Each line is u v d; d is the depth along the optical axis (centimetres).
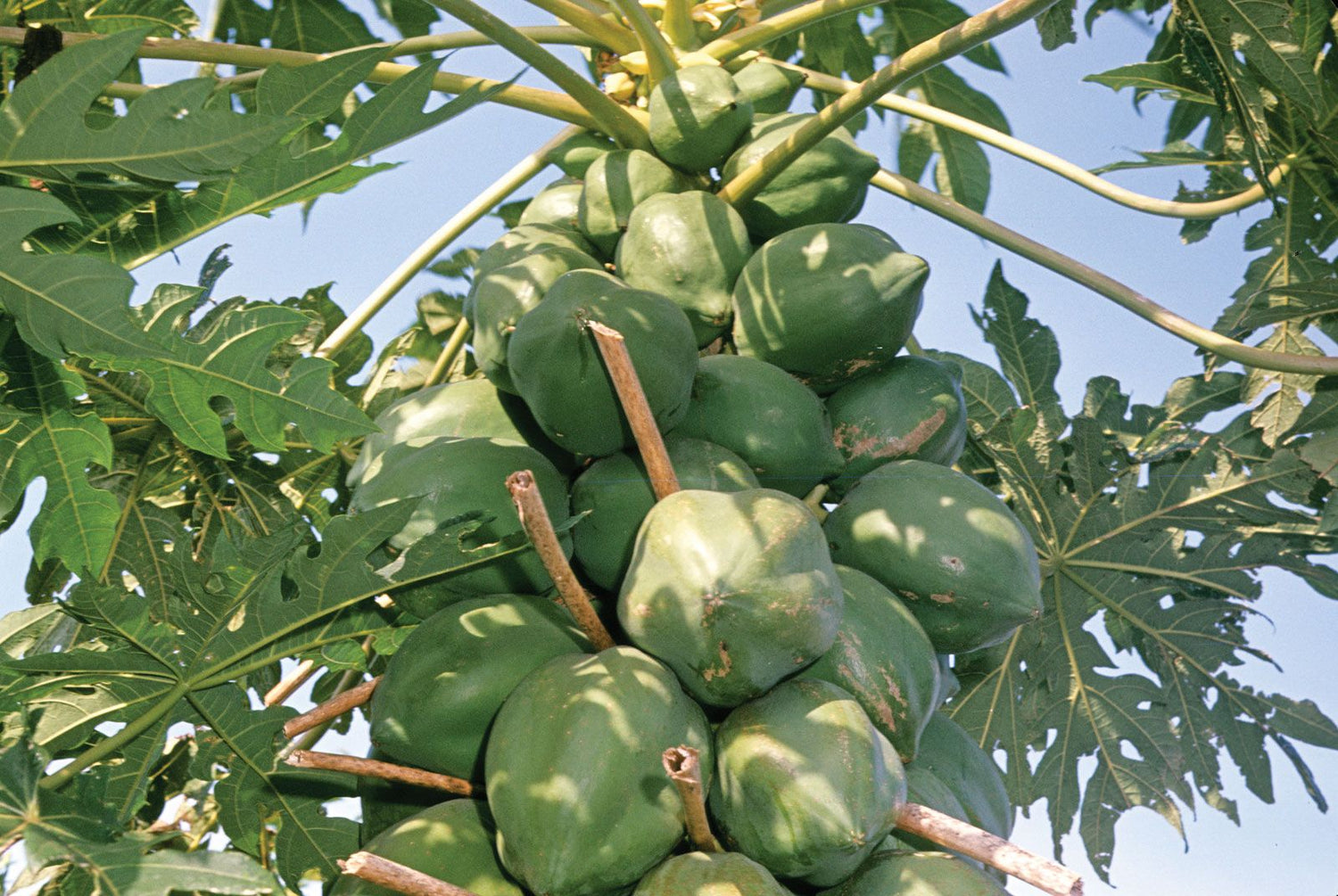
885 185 182
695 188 170
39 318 135
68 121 133
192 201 144
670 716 133
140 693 146
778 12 191
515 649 141
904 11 220
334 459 186
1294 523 183
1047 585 188
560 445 149
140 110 133
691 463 147
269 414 149
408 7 203
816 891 136
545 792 130
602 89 184
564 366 144
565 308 144
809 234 157
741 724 135
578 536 148
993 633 149
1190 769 190
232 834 150
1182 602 191
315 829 149
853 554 150
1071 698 191
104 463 156
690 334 147
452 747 140
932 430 158
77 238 146
